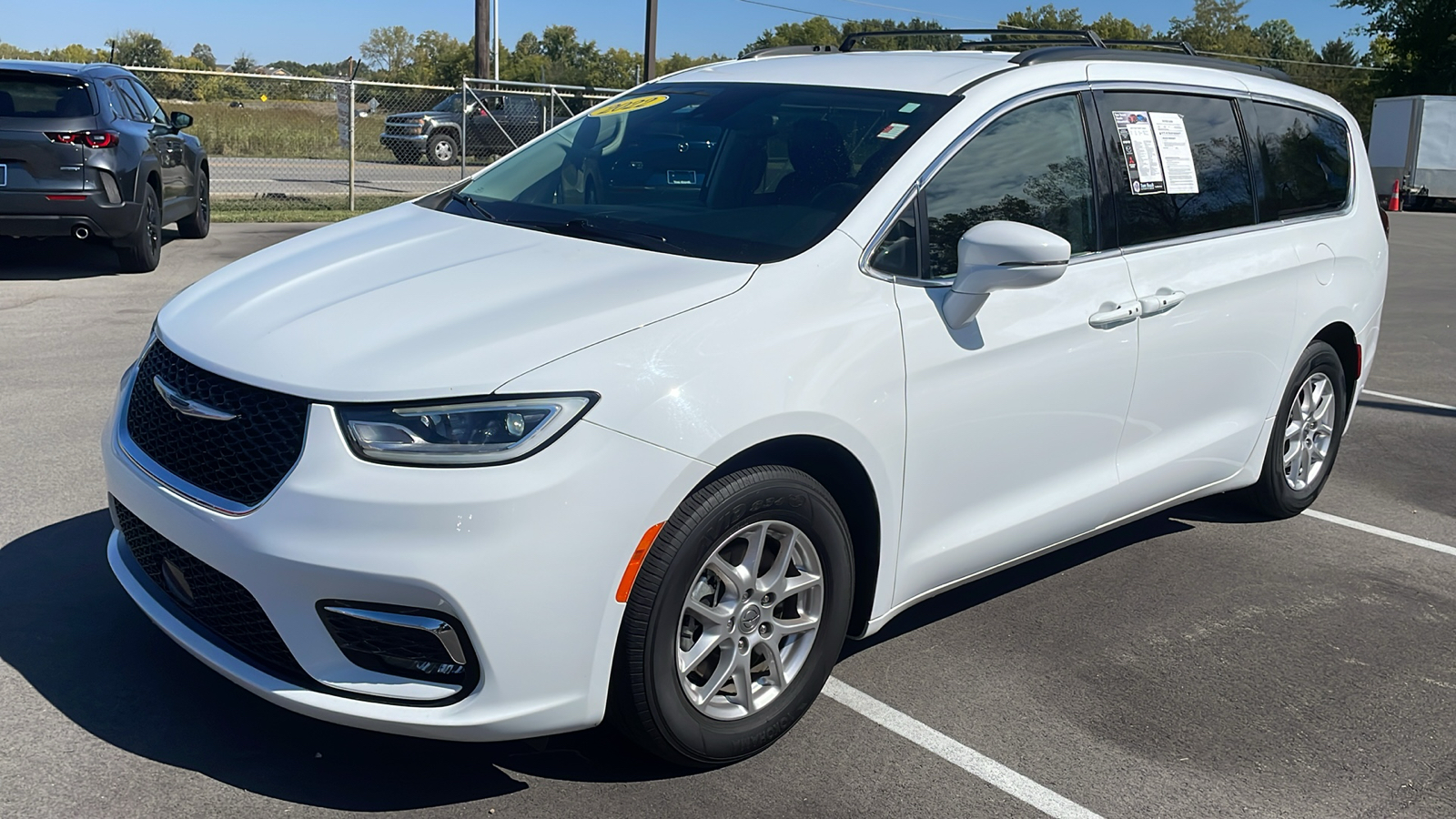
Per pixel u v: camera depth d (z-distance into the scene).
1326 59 87.81
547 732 2.69
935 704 3.43
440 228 3.66
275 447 2.62
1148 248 4.02
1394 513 5.54
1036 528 3.74
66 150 9.30
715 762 2.98
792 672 3.12
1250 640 4.04
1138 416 4.05
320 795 2.79
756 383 2.81
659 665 2.77
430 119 22.75
